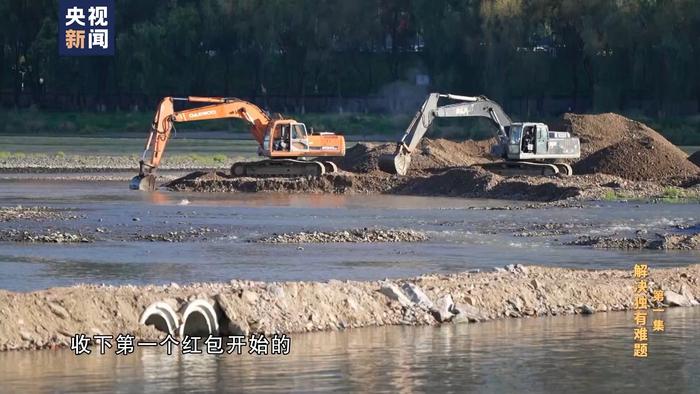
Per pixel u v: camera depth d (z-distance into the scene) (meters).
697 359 53.66
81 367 49.91
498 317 63.84
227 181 177.00
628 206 143.50
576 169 189.88
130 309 55.91
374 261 87.69
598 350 55.34
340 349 54.47
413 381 48.47
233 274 78.56
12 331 52.84
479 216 130.50
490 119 191.25
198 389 46.75
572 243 103.25
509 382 48.69
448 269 83.31
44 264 83.12
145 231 107.69
